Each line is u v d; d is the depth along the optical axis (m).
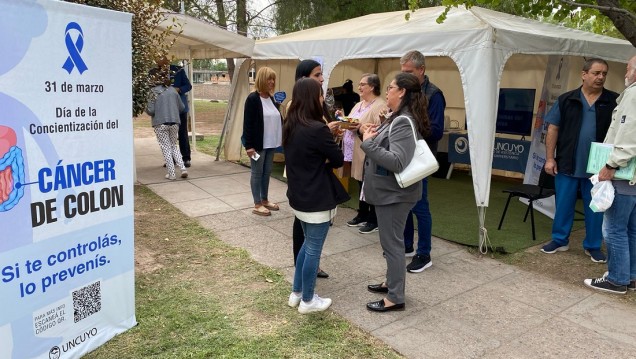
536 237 5.20
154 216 5.50
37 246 2.26
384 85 9.52
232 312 3.28
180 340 2.90
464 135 8.17
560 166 4.56
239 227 5.20
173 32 6.85
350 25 7.26
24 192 2.15
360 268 4.15
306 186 3.01
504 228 5.50
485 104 4.44
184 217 5.49
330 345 2.91
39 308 2.33
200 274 3.90
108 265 2.72
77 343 2.59
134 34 4.70
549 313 3.43
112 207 2.66
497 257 4.55
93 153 2.47
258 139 5.37
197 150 10.51
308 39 6.68
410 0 5.12
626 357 2.89
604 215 3.82
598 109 4.33
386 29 5.81
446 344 2.97
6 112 2.02
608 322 3.32
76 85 2.32
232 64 14.40
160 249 4.45
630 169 3.48
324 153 2.97
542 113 6.55
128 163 2.71
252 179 5.56
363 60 9.48
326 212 3.05
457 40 4.61
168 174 7.43
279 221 5.44
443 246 4.83
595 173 3.72
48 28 2.14
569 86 7.11
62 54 2.22
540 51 4.89
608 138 3.80
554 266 4.36
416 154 3.03
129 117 2.66
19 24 2.01
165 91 7.10
